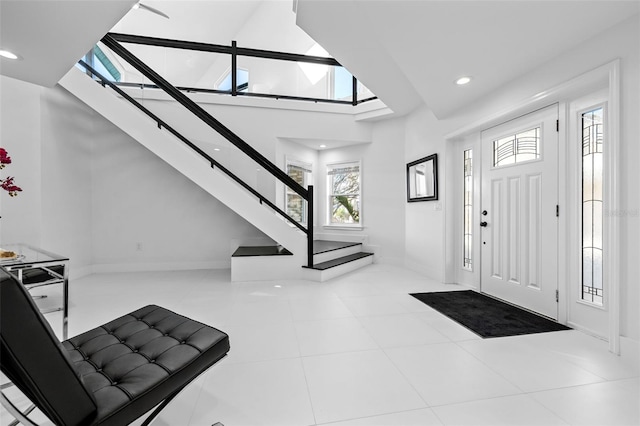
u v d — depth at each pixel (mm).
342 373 1684
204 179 3867
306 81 4977
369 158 5262
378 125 5168
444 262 3809
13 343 764
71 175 3873
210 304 2908
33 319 797
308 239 3926
